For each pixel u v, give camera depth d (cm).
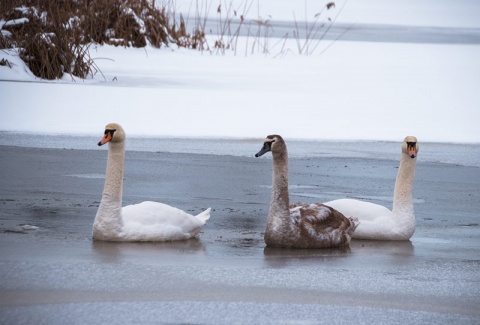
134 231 1097
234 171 1677
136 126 2127
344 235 1137
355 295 900
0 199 1336
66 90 2561
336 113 2484
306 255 1074
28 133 1961
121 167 1091
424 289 934
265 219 1292
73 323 771
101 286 888
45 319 779
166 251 1059
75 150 1806
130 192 1445
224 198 1434
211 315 811
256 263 1018
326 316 824
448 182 1648
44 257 996
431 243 1178
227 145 1958
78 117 2191
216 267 988
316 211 1132
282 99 2677
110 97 2502
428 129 2292
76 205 1321
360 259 1066
